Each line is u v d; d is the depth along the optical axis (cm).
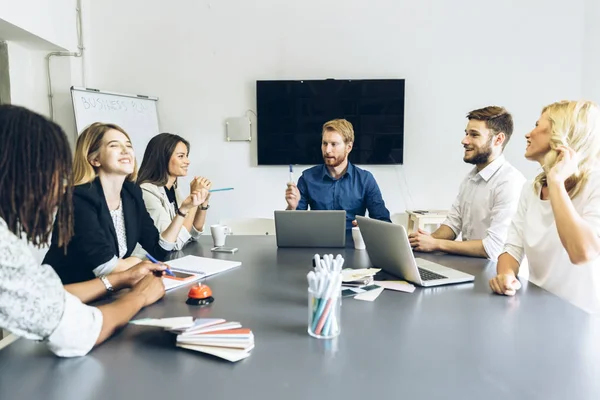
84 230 158
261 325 119
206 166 420
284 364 97
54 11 359
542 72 400
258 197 421
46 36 348
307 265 184
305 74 409
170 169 252
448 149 410
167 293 146
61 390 86
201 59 411
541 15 396
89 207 162
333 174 285
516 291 148
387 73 405
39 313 92
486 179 230
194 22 409
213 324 108
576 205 160
